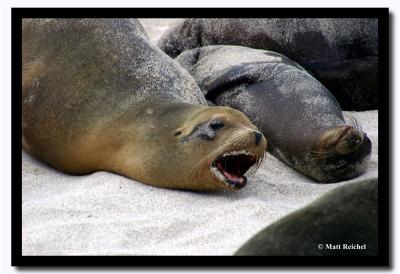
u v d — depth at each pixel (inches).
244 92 1379.2
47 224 913.5
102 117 1120.8
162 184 1057.5
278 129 1269.7
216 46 1582.2
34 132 1163.9
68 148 1131.3
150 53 1221.7
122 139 1096.2
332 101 1315.2
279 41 1560.0
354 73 1535.4
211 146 1029.2
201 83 1470.2
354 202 716.0
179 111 1096.2
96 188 1037.2
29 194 1038.4
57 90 1164.5
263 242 688.4
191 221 935.7
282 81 1354.6
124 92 1146.7
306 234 682.2
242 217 951.6
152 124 1091.3
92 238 880.3
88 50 1189.7
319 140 1173.1
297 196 1091.9
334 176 1190.3
